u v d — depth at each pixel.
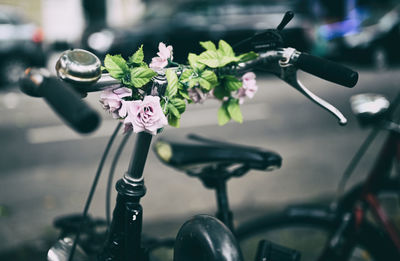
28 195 4.30
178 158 1.62
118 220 1.28
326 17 14.48
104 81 1.14
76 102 0.92
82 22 16.12
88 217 1.67
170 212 3.86
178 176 4.67
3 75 10.00
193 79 1.27
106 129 6.59
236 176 1.67
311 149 5.64
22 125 6.93
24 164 5.20
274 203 4.00
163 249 1.89
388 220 1.98
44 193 4.35
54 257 1.39
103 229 1.69
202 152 1.61
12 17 10.19
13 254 3.11
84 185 4.53
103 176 4.78
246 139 6.14
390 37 12.70
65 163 5.22
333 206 2.07
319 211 2.04
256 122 6.98
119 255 1.29
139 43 9.66
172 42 9.87
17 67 10.12
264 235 2.10
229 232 1.28
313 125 6.79
